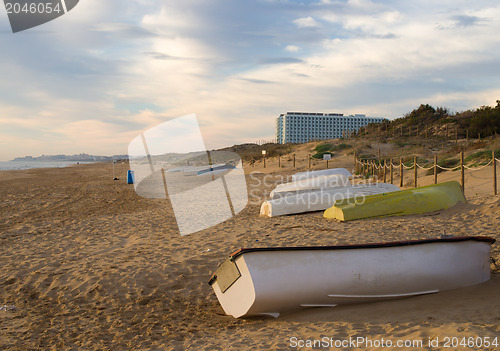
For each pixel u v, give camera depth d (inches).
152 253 352.2
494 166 490.6
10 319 222.1
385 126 2135.8
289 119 6304.1
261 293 203.2
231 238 394.3
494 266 266.5
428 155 1110.4
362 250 216.7
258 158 1809.8
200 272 300.0
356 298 217.5
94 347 188.5
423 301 213.8
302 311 218.7
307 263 210.7
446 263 223.9
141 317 227.8
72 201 768.9
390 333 170.6
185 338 197.3
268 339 181.6
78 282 281.4
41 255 362.0
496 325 162.4
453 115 2048.5
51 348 187.2
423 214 460.4
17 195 884.0
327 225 431.8
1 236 451.2
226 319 225.1
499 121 1568.7
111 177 1467.8
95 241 418.3
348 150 1499.8
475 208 447.5
